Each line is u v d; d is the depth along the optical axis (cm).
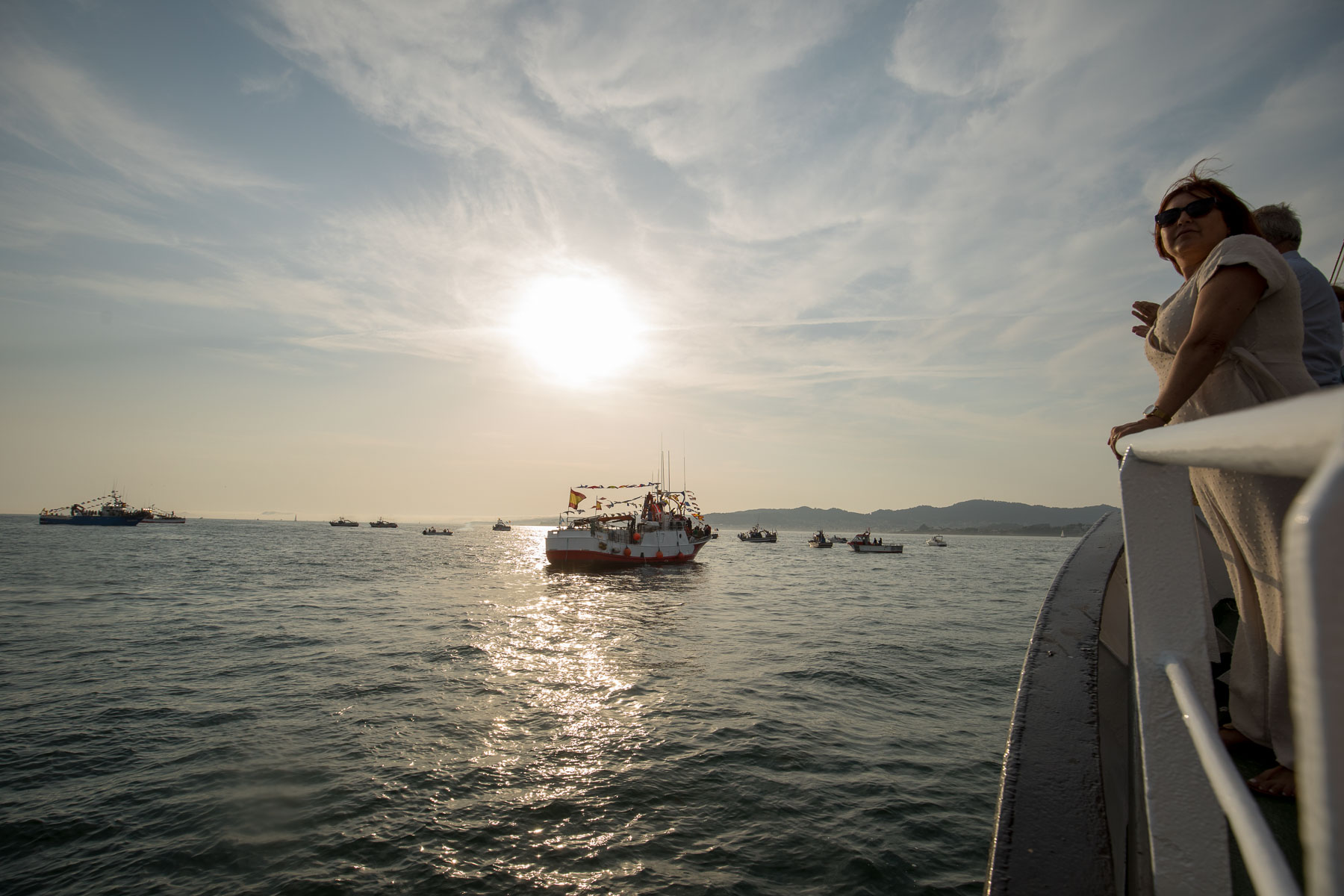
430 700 1309
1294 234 326
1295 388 206
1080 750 210
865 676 1543
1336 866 34
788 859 743
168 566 4581
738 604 3023
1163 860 130
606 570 4325
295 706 1257
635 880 704
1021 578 4941
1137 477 135
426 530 16662
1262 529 206
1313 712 35
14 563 4441
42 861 731
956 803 882
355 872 713
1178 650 132
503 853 750
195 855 742
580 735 1105
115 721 1166
